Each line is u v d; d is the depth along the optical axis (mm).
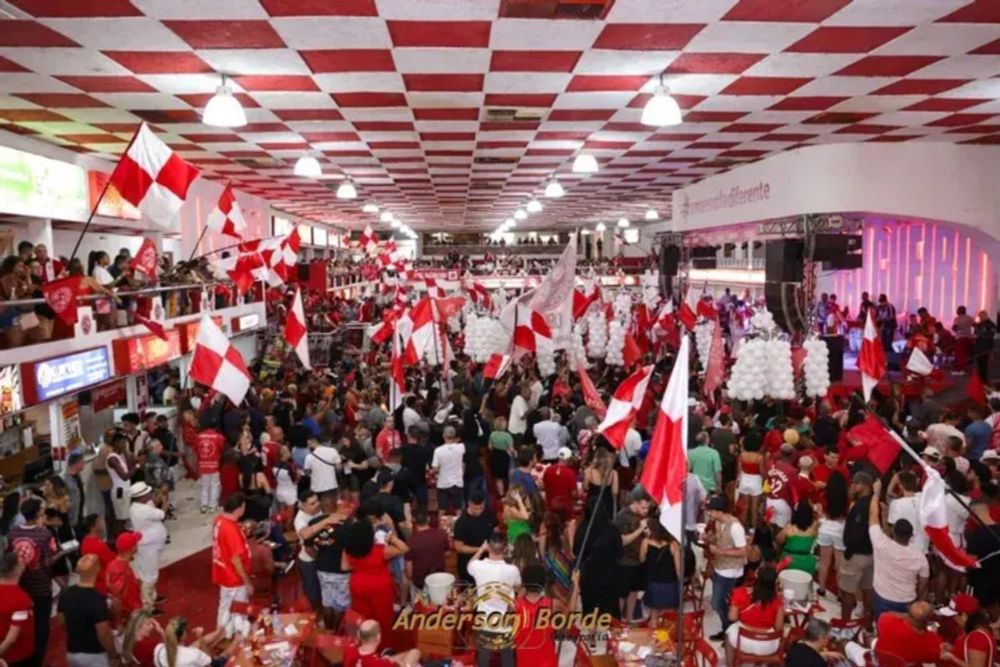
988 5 6398
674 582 7047
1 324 8680
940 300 19969
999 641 6453
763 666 6156
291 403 13461
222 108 8023
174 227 17500
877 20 6777
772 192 14094
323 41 7250
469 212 32250
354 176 18484
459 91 9383
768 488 8664
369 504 7203
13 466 10742
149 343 12172
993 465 9484
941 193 12961
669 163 16219
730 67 8336
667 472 5125
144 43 7293
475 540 7430
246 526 8094
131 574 6973
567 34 7070
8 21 6637
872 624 7223
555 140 13195
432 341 16812
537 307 11445
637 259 43781
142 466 10906
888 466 8539
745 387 11430
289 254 17438
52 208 12688
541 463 11000
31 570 6691
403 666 5773
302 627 6414
